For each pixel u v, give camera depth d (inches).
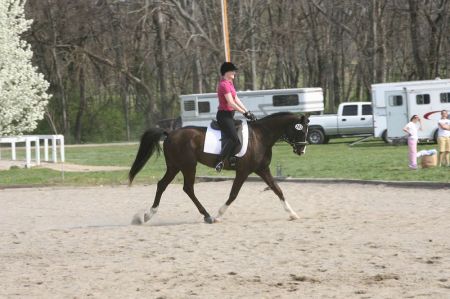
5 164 1385.3
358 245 480.7
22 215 714.2
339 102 2817.4
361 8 2459.4
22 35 2576.3
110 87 2659.9
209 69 2460.6
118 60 2539.4
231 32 2402.8
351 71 2876.5
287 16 2564.0
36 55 2679.6
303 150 629.3
